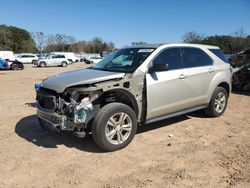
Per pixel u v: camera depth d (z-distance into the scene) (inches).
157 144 212.4
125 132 205.0
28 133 236.5
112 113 192.1
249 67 455.5
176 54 241.8
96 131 189.0
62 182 158.1
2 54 1717.5
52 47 3513.8
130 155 192.7
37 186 154.2
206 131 242.8
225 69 282.2
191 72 245.4
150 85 213.6
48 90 205.2
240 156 190.9
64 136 228.4
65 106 190.5
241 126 257.4
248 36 2276.1
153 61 221.6
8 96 414.6
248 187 152.3
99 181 159.0
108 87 193.3
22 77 790.5
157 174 166.6
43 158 188.2
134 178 162.1
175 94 232.8
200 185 154.2
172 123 264.4
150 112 217.2
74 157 189.6
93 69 233.5
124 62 230.1
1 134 233.9
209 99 269.6
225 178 161.6
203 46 273.1
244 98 401.1
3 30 3403.1
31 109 322.7
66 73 225.3
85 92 187.2
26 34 3666.3
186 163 180.7
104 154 194.1
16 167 175.5
